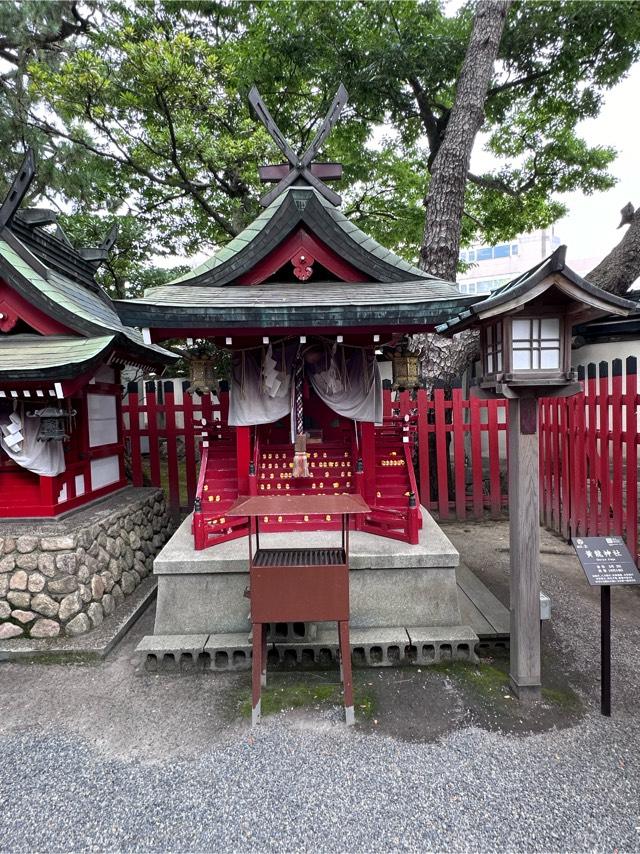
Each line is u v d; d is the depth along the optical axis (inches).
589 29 368.2
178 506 339.0
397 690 153.3
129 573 231.1
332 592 136.1
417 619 182.4
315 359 213.5
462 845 100.3
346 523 139.2
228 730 136.5
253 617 136.5
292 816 107.9
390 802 111.0
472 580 229.9
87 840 103.2
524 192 478.6
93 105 353.1
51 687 159.2
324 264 201.9
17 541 186.5
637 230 355.3
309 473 206.8
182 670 168.1
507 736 131.1
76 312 206.7
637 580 134.3
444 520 347.9
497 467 347.9
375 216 532.1
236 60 422.0
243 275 199.6
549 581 235.9
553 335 137.0
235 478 218.7
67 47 438.9
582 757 123.0
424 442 341.4
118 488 276.8
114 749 130.0
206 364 204.2
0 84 412.2
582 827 103.5
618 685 152.4
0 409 193.8
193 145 383.6
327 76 414.9
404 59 383.9
